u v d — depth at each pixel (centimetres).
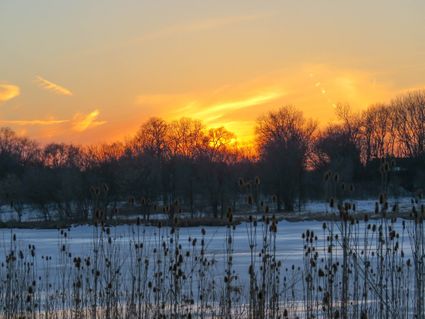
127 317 1035
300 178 7050
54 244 3052
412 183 6600
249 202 923
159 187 6431
